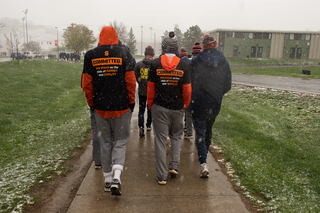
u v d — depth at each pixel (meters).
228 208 2.56
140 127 4.67
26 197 2.65
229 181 3.13
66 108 7.29
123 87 2.71
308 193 2.79
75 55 34.66
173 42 2.90
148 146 4.30
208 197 2.76
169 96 2.87
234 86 12.24
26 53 46.16
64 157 3.77
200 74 3.26
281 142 4.47
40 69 18.14
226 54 49.16
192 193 2.83
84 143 4.54
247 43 49.03
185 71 2.87
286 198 2.68
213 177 3.23
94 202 2.63
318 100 7.83
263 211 2.51
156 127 2.97
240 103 8.11
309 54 49.94
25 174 3.15
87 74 2.64
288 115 6.41
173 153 3.14
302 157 3.83
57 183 3.04
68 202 2.65
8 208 2.44
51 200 2.67
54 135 4.82
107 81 2.64
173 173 3.13
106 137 2.83
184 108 3.07
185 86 2.89
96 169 3.42
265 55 49.69
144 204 2.61
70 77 15.85
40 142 4.39
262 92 9.86
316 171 3.34
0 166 3.35
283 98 8.46
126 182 3.07
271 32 48.56
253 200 2.68
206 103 3.26
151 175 3.26
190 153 4.07
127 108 2.78
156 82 2.88
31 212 2.44
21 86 10.25
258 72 24.33
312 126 5.45
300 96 8.62
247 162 3.59
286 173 3.27
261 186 2.92
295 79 17.14
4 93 8.50
